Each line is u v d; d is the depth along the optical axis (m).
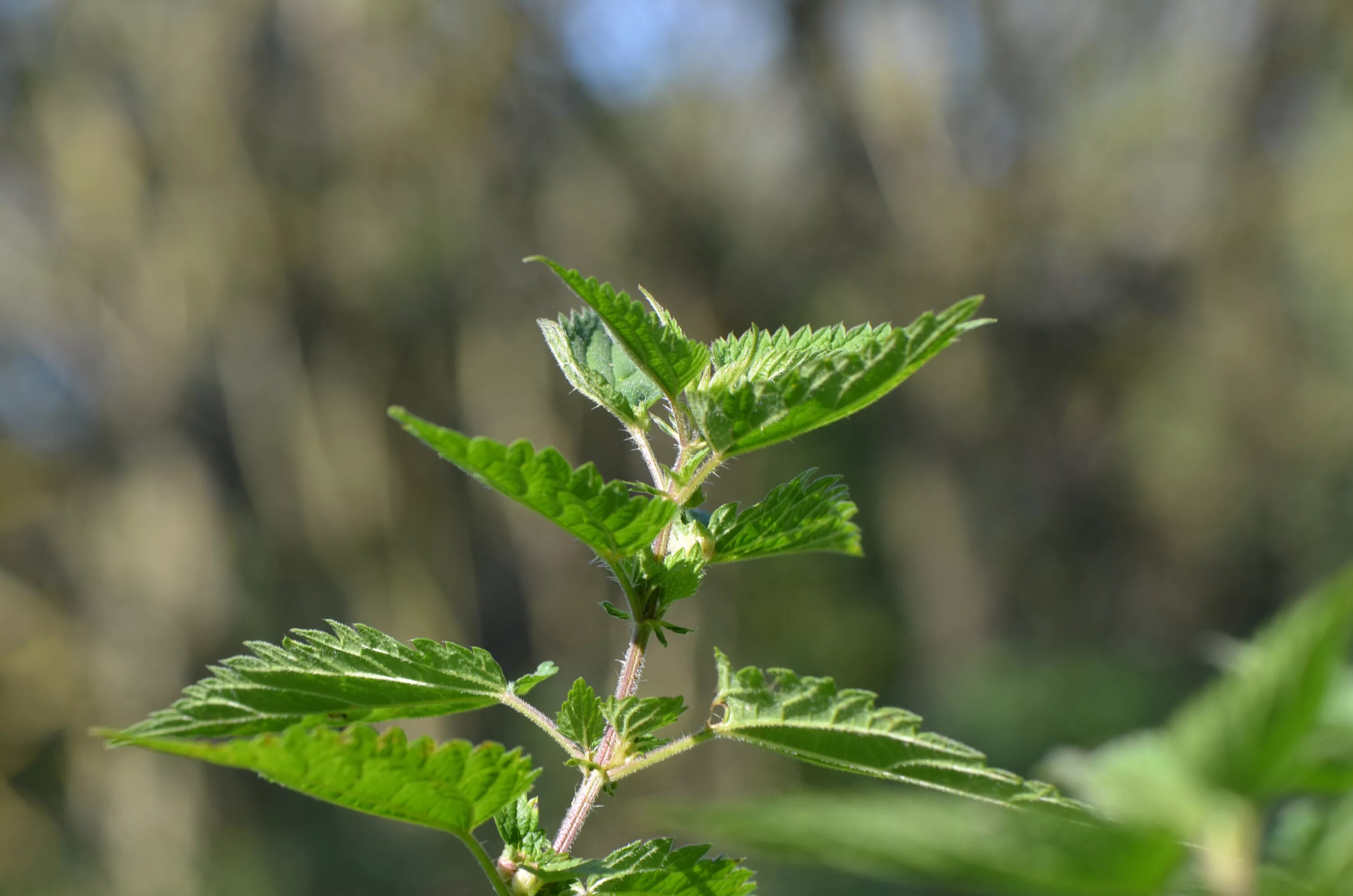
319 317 17.61
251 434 17.55
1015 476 18.44
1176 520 19.61
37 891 15.79
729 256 16.77
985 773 0.97
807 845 0.50
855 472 19.48
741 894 1.17
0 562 17.06
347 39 15.29
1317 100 14.30
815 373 1.16
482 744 0.99
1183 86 15.38
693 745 1.18
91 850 16.58
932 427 18.33
